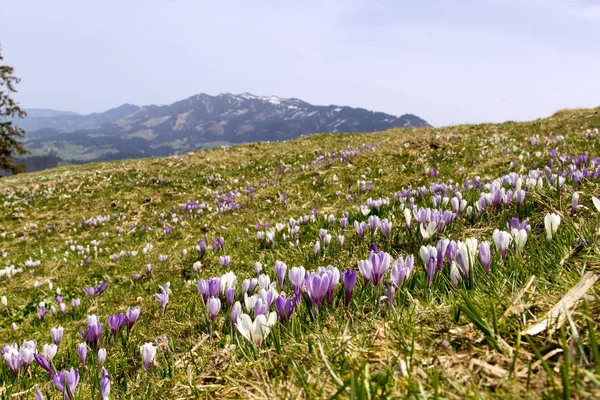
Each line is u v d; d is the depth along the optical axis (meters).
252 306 2.99
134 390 2.89
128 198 18.69
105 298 7.49
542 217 4.68
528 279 2.54
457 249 2.98
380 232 5.83
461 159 13.14
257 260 6.98
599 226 3.22
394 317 2.39
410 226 5.46
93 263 10.62
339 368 2.00
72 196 20.16
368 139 26.22
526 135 16.89
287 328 2.67
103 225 15.62
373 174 13.67
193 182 20.16
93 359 3.60
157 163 25.80
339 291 3.10
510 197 5.14
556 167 8.43
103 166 31.00
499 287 2.56
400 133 27.27
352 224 7.57
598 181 5.64
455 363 1.79
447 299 2.63
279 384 1.95
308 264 5.71
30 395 3.38
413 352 1.96
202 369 2.68
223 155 26.00
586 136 12.01
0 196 21.78
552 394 1.37
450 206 6.48
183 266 8.30
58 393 3.17
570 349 1.46
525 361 1.69
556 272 2.59
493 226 4.98
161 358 3.43
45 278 9.93
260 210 12.97
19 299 8.48
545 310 2.05
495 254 3.19
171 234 12.53
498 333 1.92
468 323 2.16
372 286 3.21
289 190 14.30
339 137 30.56
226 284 3.72
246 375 2.23
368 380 1.67
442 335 2.10
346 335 2.40
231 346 2.81
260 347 2.41
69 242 13.52
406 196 8.18
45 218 17.67
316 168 16.75
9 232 16.20
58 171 34.81
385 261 2.92
